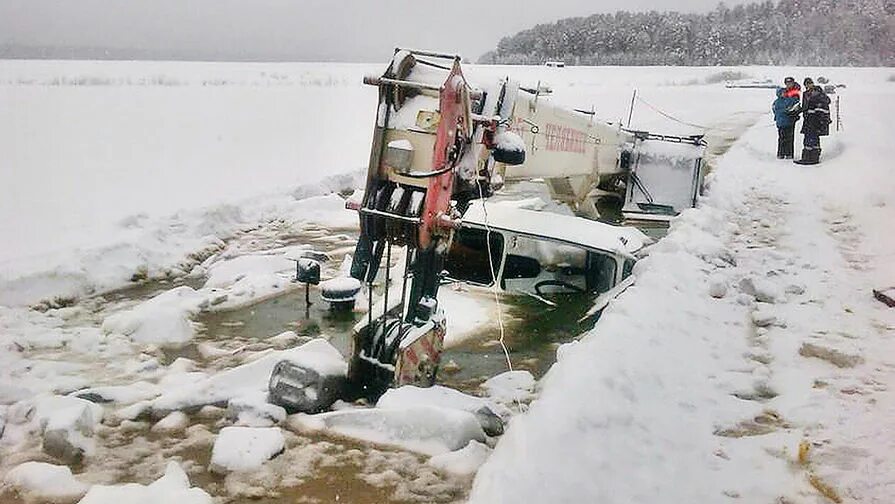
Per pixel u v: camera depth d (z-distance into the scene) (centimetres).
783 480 423
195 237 1060
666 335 614
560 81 5162
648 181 1241
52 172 1609
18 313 742
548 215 863
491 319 778
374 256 554
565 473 394
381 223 532
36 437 496
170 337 707
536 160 793
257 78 5353
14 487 430
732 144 2177
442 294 838
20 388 573
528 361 688
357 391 564
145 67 7506
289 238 1118
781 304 722
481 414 509
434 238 549
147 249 950
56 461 470
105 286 855
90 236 989
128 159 1805
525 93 724
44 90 3622
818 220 1100
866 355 593
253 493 427
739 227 1072
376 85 530
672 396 514
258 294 839
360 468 454
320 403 529
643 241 868
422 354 580
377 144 532
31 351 665
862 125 2027
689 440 461
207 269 952
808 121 1586
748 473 430
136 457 478
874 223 1053
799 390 536
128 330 707
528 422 441
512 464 397
